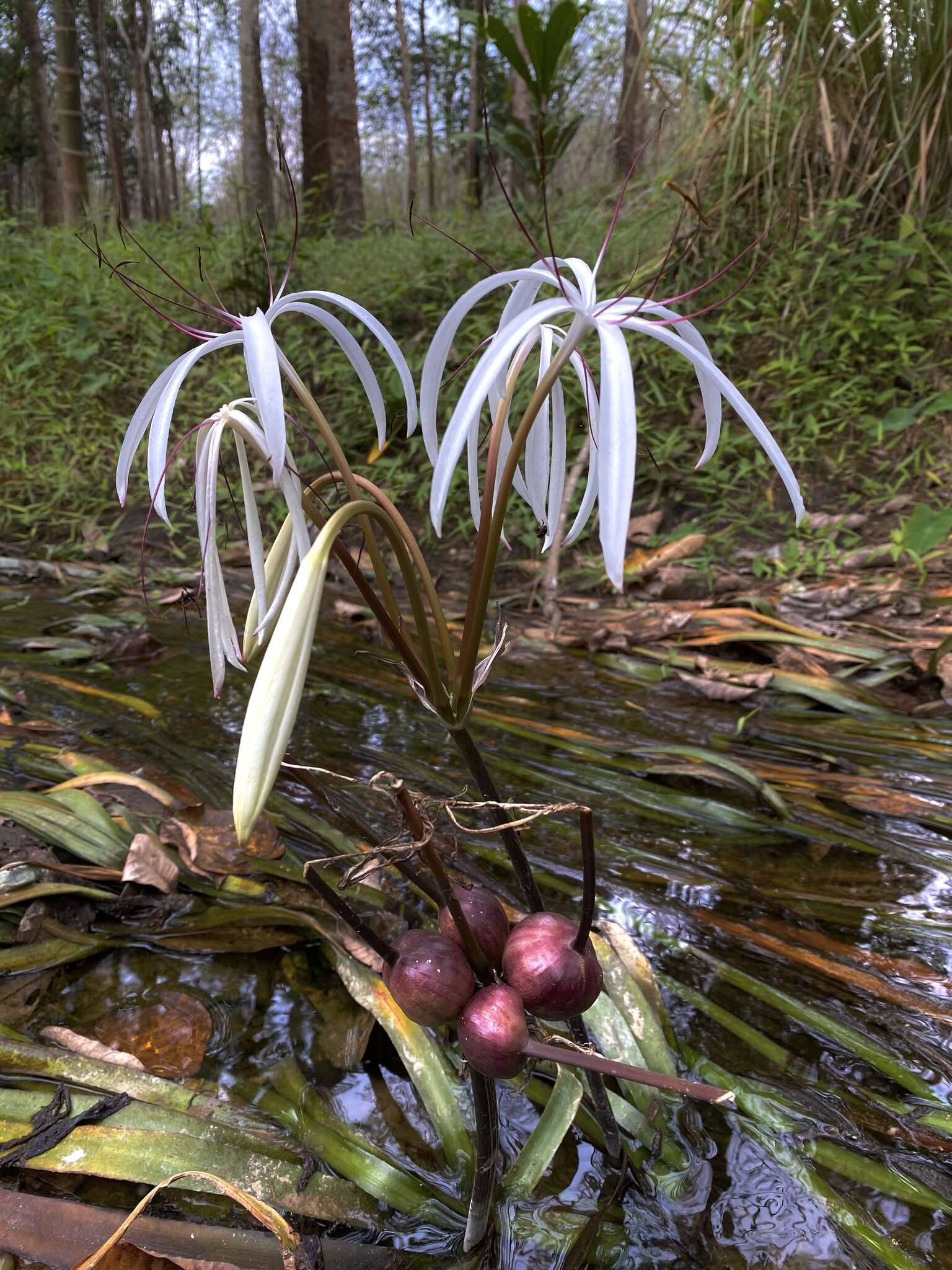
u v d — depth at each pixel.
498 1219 0.40
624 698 1.02
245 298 2.16
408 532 0.30
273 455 0.27
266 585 0.31
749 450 1.53
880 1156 0.43
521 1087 0.47
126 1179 0.40
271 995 0.55
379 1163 0.43
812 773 0.82
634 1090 0.47
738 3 1.64
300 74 3.08
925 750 0.86
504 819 0.35
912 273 1.54
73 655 1.12
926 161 1.62
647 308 0.29
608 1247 0.39
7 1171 0.41
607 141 2.24
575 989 0.29
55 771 0.76
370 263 2.18
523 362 0.29
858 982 0.55
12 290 2.29
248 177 3.90
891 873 0.67
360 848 0.68
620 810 0.77
